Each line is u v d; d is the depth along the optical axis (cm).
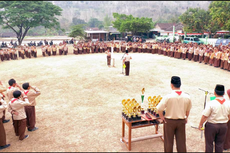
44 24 3725
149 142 587
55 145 568
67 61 2127
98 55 2667
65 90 1114
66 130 659
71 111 822
